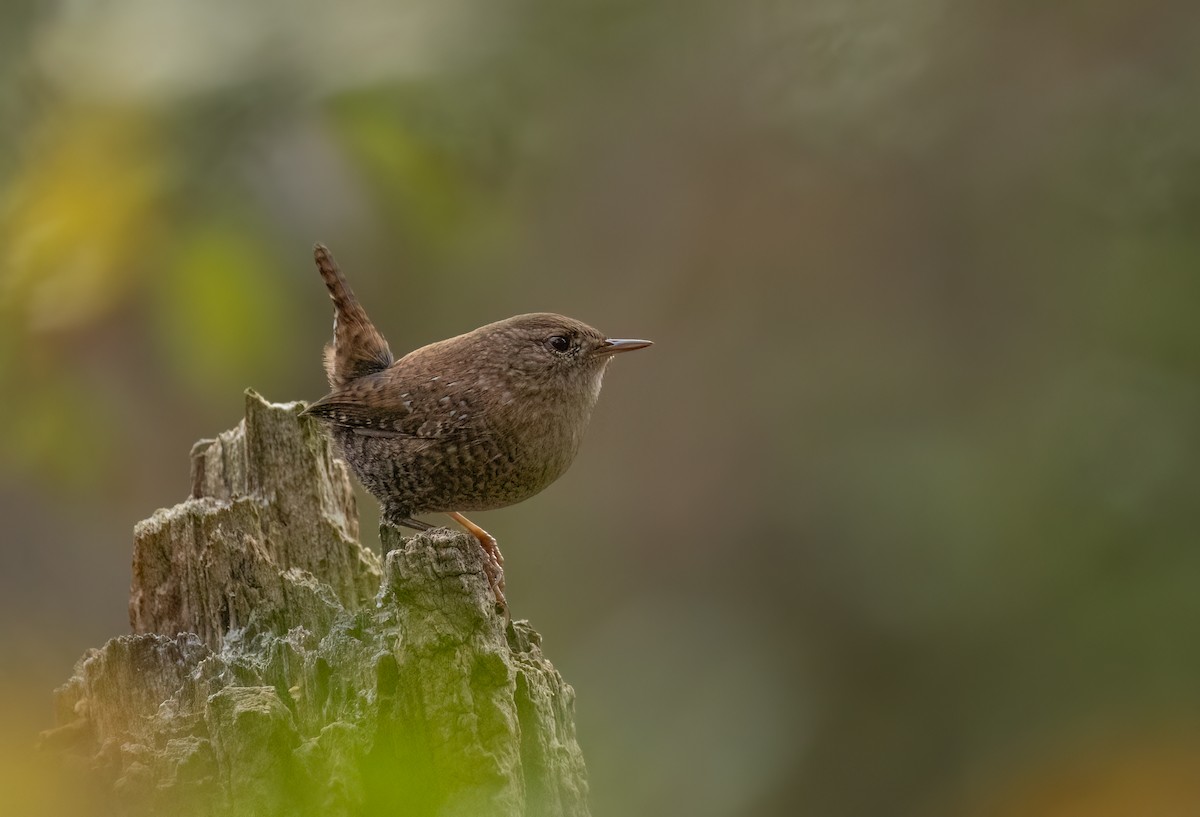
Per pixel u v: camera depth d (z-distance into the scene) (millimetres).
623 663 12672
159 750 6336
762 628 12758
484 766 6055
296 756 6082
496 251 13461
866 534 12719
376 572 7898
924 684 12180
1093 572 11727
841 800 11852
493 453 9008
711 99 14742
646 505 14953
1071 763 11352
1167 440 11805
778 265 15508
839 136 14695
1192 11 13906
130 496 10539
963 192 14852
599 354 9438
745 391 15102
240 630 7164
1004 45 14414
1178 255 12344
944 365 14445
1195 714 11156
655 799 11680
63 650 12328
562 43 12883
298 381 11977
